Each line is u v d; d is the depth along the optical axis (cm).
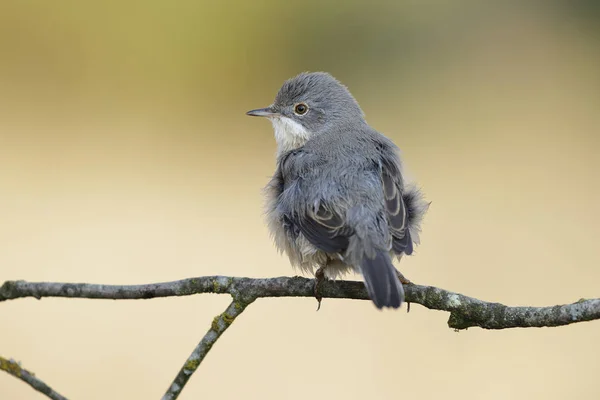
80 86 1636
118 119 1588
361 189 675
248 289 607
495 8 1727
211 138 1591
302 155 743
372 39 1738
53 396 543
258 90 1716
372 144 748
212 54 1714
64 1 1666
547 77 1656
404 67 1716
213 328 607
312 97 821
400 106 1650
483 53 1711
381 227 652
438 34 1725
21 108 1558
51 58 1644
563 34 1708
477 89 1650
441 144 1541
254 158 1542
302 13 1758
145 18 1694
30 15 1647
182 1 1700
